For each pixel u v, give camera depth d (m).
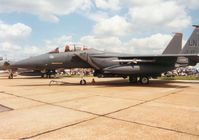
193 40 17.06
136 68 13.19
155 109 5.46
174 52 19.06
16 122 4.24
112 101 6.81
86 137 3.32
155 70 13.47
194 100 6.99
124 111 5.22
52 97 7.84
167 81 17.78
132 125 3.97
